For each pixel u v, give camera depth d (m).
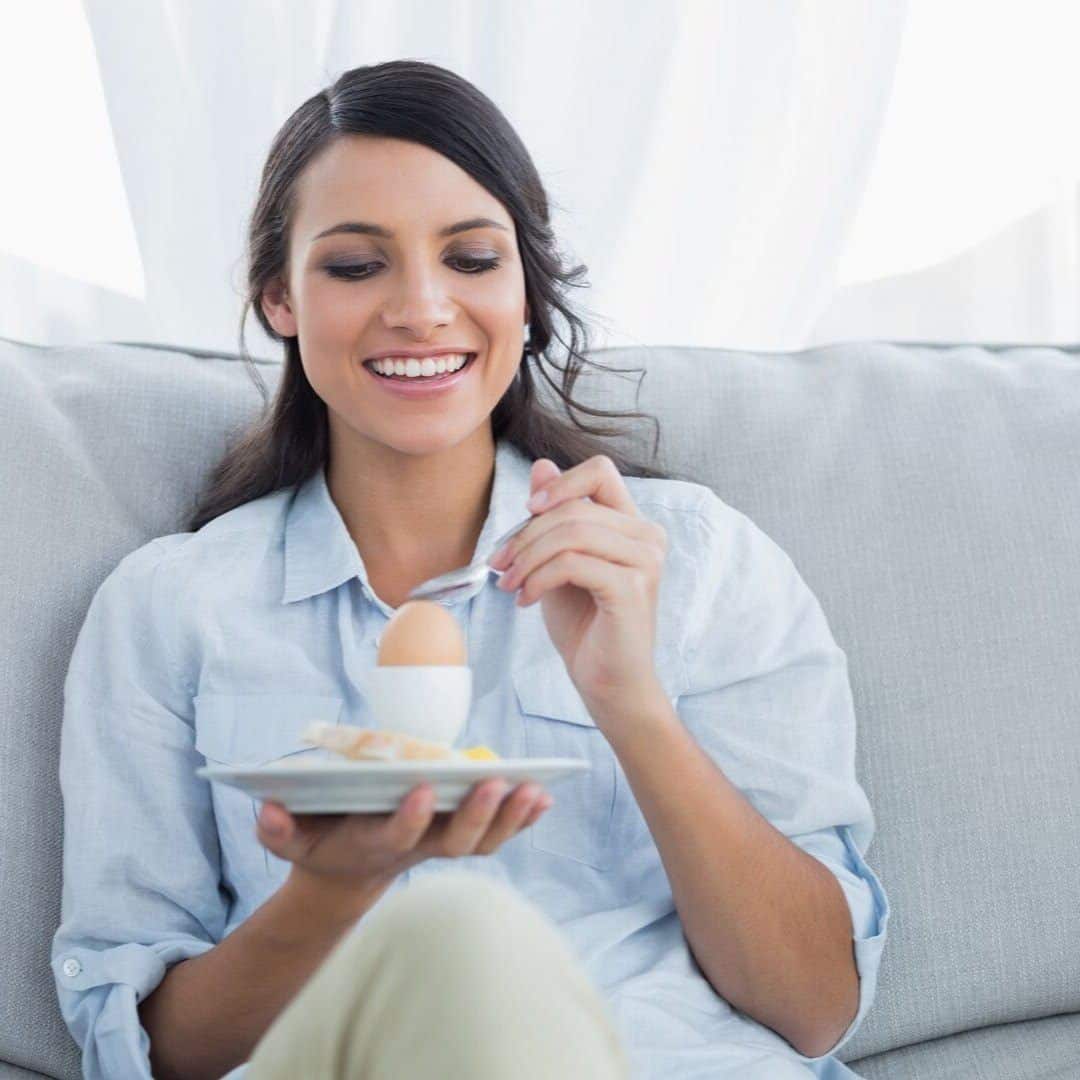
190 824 1.52
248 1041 1.35
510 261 1.54
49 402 1.74
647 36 2.32
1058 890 1.58
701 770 1.36
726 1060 1.36
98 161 2.39
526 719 1.51
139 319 2.41
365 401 1.53
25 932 1.50
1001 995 1.57
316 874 1.11
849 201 2.40
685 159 2.38
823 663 1.59
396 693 1.09
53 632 1.60
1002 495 1.72
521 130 2.33
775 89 2.37
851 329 2.57
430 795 0.96
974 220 2.55
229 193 2.29
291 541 1.61
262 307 1.69
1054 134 2.53
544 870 1.48
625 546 1.27
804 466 1.75
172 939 1.45
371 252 1.50
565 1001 0.71
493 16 2.30
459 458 1.61
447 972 0.71
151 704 1.54
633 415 1.76
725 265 2.41
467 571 1.27
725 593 1.59
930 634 1.66
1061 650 1.65
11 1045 1.47
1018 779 1.61
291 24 2.29
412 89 1.53
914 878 1.59
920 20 2.52
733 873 1.37
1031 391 1.81
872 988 1.46
